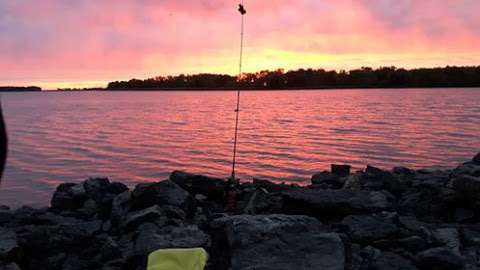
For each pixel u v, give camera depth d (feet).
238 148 131.95
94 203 35.96
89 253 24.80
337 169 47.88
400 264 20.08
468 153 117.70
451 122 221.25
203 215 31.42
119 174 92.94
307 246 19.57
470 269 20.10
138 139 163.63
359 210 27.68
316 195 29.27
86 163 107.04
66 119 295.69
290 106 463.01
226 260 19.90
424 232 24.16
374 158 111.34
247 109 407.64
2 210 37.83
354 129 191.52
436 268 20.34
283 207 29.84
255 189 37.76
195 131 195.83
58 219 31.96
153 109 448.24
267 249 19.40
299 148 130.72
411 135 163.32
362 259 21.39
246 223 20.43
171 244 23.32
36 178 86.99
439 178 40.09
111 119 291.99
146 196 30.96
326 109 386.93
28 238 24.12
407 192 35.70
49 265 23.52
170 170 96.53
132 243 25.79
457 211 28.09
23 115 352.90
